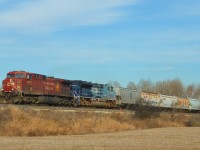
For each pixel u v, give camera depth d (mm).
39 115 41062
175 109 77375
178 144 30297
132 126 51750
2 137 33531
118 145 28594
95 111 51281
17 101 47844
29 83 49812
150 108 63500
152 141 32688
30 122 38625
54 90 54188
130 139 34656
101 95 64625
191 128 55062
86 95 60719
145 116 60281
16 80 48594
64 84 56406
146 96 75812
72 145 27594
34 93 50406
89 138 35156
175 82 149000
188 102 88938
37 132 37781
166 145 29266
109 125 47344
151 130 49312
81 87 59906
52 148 25297
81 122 44438
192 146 28859
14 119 38000
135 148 26703
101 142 30797
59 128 40500
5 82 49062
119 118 53312
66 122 42750
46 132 38719
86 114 48344
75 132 41531
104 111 53094
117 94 68625
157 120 60156
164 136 38812
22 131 36750
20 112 39469
